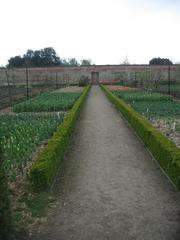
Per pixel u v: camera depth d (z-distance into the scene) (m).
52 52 97.50
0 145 5.27
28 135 11.88
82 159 10.25
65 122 13.21
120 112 20.77
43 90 43.28
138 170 9.14
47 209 6.65
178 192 7.50
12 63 89.94
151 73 47.66
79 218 6.28
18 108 21.81
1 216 5.12
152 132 10.81
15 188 7.68
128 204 6.88
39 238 5.62
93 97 34.28
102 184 8.08
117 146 11.88
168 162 8.34
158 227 5.90
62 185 8.03
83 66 69.75
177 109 20.25
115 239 5.54
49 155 8.12
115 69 69.44
